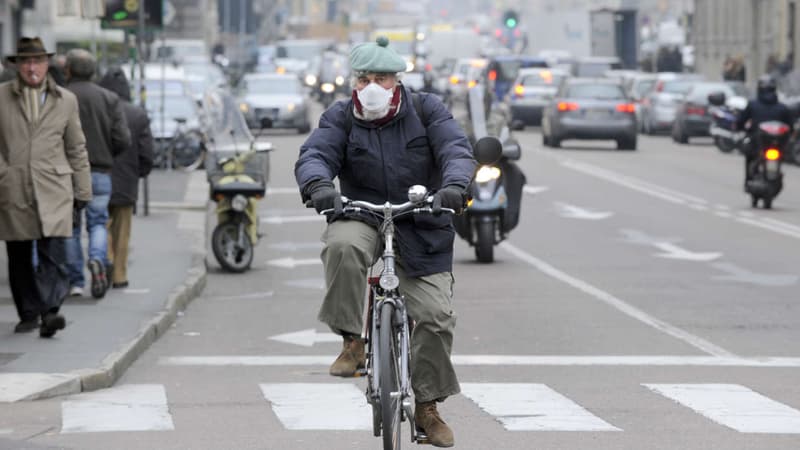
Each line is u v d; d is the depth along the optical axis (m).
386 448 19.56
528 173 88.31
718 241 56.41
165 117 88.31
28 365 29.88
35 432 24.64
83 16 64.25
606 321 38.06
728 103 106.31
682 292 43.28
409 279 20.97
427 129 21.27
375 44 21.11
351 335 21.22
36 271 33.16
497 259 51.16
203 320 38.84
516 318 38.47
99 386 29.06
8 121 32.50
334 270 20.61
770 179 67.75
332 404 27.23
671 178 85.00
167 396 28.22
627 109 109.50
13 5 93.81
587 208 68.94
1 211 32.38
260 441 23.97
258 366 31.98
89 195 33.47
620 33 195.12
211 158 49.03
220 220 48.78
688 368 31.52
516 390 28.72
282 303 42.03
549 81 137.62
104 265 39.44
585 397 28.05
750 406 27.11
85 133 38.31
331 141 21.20
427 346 21.02
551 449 23.38
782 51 167.75
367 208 20.50
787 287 44.38
